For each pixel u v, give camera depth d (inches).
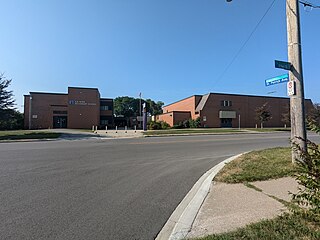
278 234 131.4
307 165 140.3
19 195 226.1
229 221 158.9
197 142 743.7
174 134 1151.0
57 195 226.7
